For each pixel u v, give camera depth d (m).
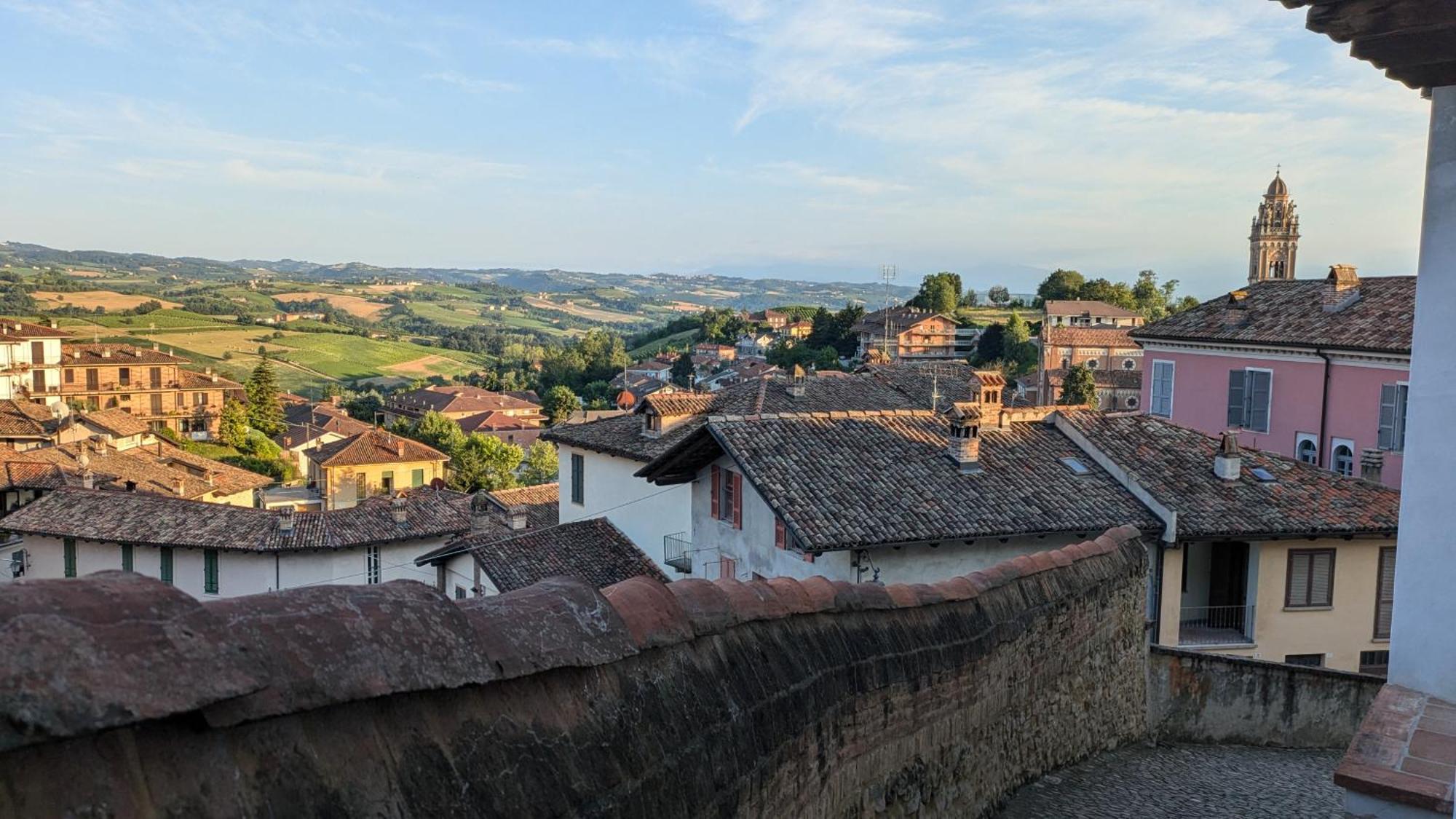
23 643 1.60
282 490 65.25
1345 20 3.66
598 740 2.99
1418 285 5.14
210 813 1.81
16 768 1.57
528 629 2.91
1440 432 5.14
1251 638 17.94
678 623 3.82
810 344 132.00
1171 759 10.74
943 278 148.88
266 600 2.17
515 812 2.48
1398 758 4.71
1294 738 12.48
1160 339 33.38
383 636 2.32
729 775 3.74
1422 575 5.33
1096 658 10.32
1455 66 3.83
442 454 74.56
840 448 18.55
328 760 2.09
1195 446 20.56
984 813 7.66
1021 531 16.47
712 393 32.47
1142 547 11.78
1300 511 18.19
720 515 20.31
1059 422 20.89
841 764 5.21
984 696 7.61
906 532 15.88
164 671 1.77
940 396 34.25
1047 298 150.12
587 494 29.59
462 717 2.52
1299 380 28.20
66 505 36.88
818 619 5.50
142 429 73.88
